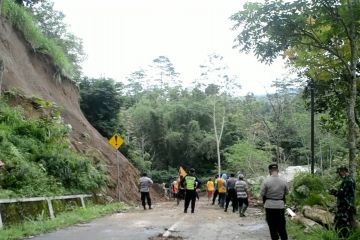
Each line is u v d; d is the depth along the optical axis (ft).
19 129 56.85
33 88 76.48
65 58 94.43
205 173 192.03
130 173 92.07
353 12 34.60
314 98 56.80
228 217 54.19
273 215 29.58
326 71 47.52
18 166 46.21
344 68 46.37
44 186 48.34
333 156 114.11
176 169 190.39
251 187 106.83
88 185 60.08
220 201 76.95
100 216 52.08
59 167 55.36
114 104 116.06
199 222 46.88
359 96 48.24
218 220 49.62
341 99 50.83
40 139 58.80
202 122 200.03
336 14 35.09
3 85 65.21
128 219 49.06
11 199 39.42
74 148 70.08
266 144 118.32
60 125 67.67
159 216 53.06
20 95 66.44
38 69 83.92
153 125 192.13
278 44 36.65
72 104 95.04
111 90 115.75
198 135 194.29
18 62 76.38
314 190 50.55
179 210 64.90
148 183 65.87
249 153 121.08
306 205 42.70
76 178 58.08
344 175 30.66
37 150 54.90
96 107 114.42
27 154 52.08
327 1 34.63
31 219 40.73
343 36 38.06
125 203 72.64
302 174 54.39
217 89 194.39
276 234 29.68
